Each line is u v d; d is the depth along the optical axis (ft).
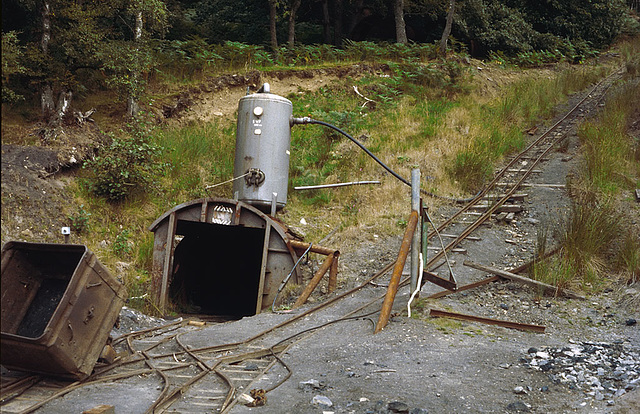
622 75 91.76
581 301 29.58
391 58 80.59
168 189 45.09
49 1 45.80
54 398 18.08
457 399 17.74
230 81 63.93
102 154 43.04
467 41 99.96
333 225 44.98
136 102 51.65
